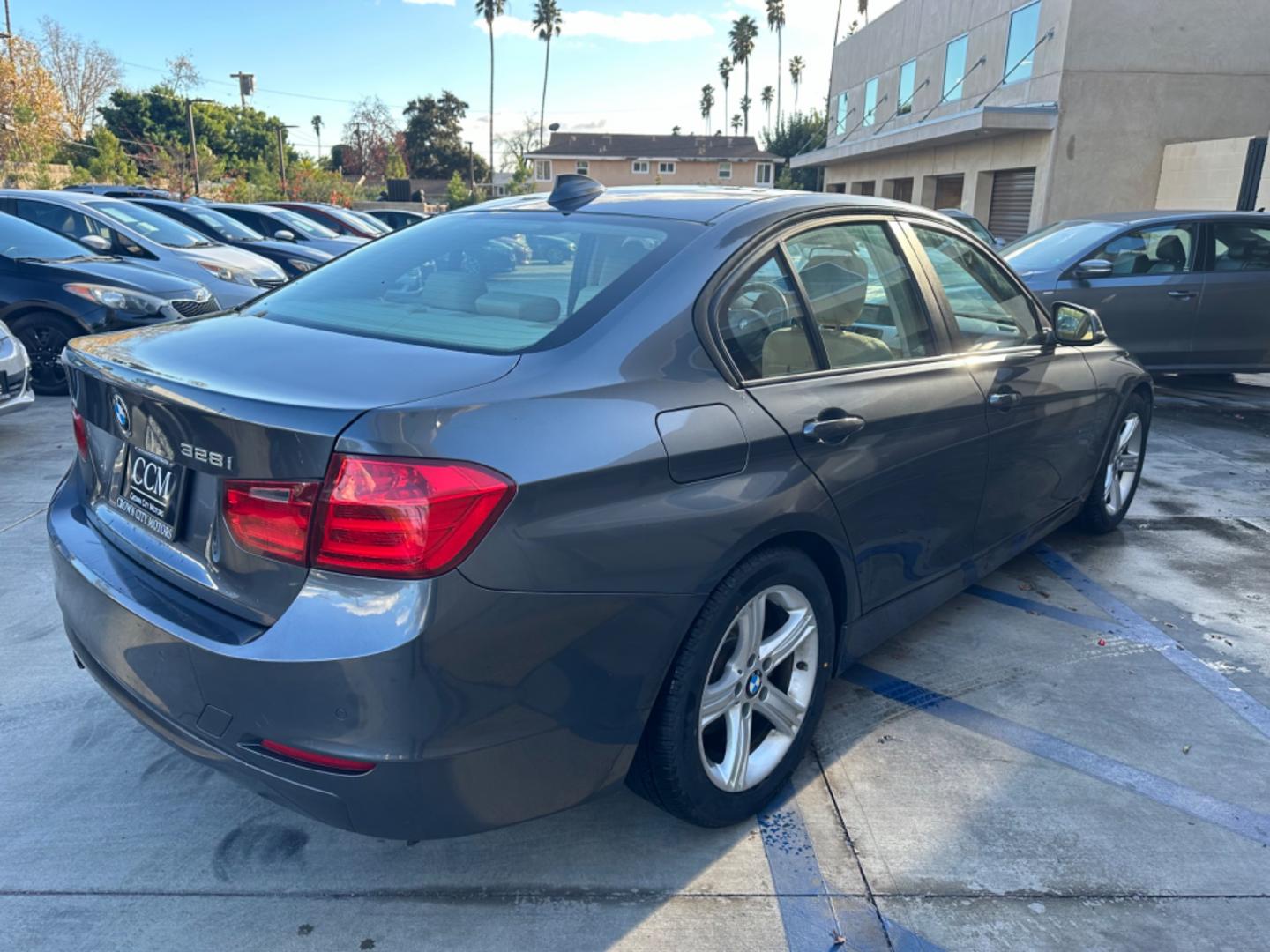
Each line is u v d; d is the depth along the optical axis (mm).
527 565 1888
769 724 2686
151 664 2076
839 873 2410
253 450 1879
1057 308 3852
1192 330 8078
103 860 2408
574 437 1984
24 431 6641
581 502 1970
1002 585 4270
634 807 2676
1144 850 2514
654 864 2434
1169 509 5391
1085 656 3600
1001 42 21984
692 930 2217
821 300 2730
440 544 1791
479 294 2469
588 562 1979
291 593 1888
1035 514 3863
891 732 3051
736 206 2740
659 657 2156
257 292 9891
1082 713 3189
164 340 2434
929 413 2934
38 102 35406
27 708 3078
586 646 2014
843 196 3051
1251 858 2492
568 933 2199
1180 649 3674
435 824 1940
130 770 2779
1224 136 19297
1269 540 4895
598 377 2117
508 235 2756
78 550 2402
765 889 2354
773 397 2436
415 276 2662
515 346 2191
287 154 76562
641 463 2072
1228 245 8164
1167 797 2742
